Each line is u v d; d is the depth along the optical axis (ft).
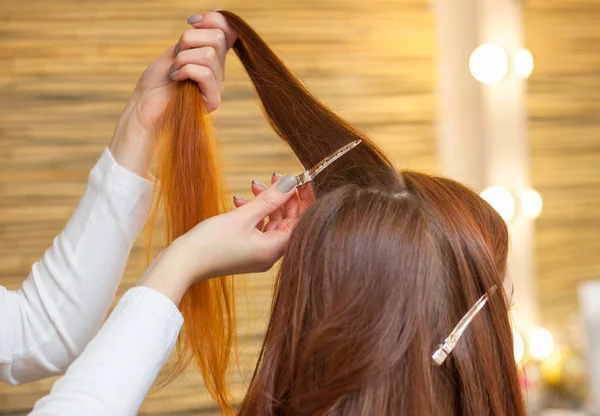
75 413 1.99
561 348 5.09
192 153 2.67
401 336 2.05
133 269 4.65
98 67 4.62
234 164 4.83
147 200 2.92
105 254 2.89
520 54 5.12
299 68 4.89
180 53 2.75
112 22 4.64
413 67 5.06
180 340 2.85
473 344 2.15
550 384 5.00
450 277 2.14
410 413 2.03
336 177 2.46
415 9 5.05
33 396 4.59
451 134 5.16
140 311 2.15
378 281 2.08
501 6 5.14
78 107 4.60
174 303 2.22
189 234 2.32
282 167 4.88
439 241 2.15
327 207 2.20
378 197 2.22
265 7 4.86
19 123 4.53
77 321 2.88
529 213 5.18
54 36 4.57
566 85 5.15
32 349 2.87
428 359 2.06
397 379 2.05
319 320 2.11
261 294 4.82
